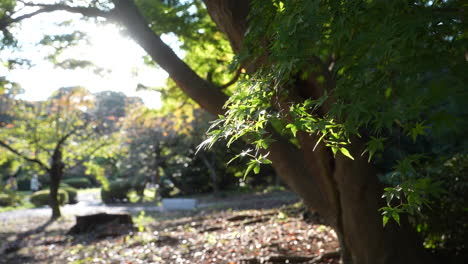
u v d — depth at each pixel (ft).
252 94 6.70
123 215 38.50
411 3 5.65
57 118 51.93
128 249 26.86
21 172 94.68
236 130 6.27
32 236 37.01
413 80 4.69
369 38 5.74
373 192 13.62
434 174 16.78
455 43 5.50
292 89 13.12
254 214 38.14
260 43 10.16
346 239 14.58
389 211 6.57
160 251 25.18
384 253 13.50
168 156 79.51
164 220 45.29
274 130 15.81
